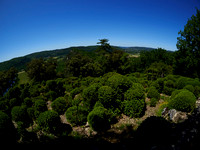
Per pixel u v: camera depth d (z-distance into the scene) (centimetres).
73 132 639
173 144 360
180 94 668
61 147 510
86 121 713
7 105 1111
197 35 1664
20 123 637
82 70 2902
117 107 742
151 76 1877
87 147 491
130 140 491
